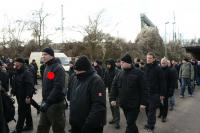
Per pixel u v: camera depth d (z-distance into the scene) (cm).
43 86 665
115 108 961
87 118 475
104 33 3847
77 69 501
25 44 4578
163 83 890
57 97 640
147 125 907
